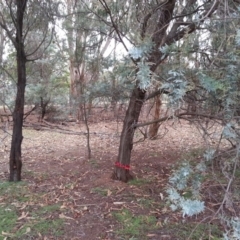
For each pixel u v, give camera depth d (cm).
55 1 362
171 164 430
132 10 302
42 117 855
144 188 335
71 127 805
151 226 251
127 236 236
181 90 102
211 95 129
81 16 366
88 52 461
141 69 105
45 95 803
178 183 125
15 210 276
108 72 420
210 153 130
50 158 480
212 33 119
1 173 391
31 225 249
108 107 466
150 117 512
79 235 237
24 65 344
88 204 292
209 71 115
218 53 113
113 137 671
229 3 125
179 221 257
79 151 536
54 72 819
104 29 365
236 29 104
